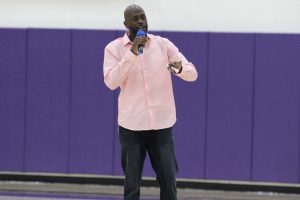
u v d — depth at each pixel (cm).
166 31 1875
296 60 1828
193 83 1877
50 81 1930
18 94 1942
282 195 1858
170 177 1112
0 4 1962
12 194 1781
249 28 1877
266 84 1844
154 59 1117
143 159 1148
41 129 1947
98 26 1933
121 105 1126
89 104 1923
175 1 1903
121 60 1091
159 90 1116
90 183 1955
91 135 1931
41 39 1922
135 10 1110
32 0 1952
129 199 1118
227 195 1838
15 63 1936
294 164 1855
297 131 1844
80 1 1934
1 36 1931
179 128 1891
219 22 1889
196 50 1866
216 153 1883
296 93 1834
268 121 1852
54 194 1792
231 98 1862
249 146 1866
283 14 1858
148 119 1106
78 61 1916
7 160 1964
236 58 1852
